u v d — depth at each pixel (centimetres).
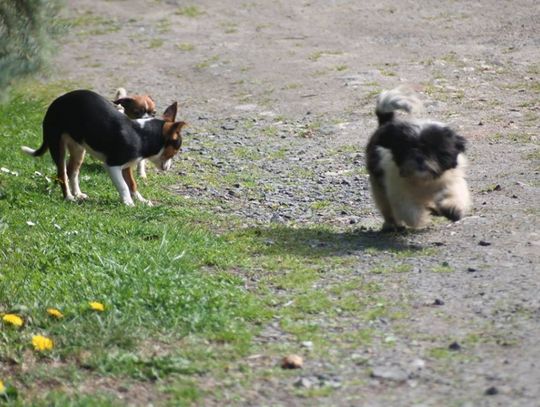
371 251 1128
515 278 987
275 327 909
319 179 1545
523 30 2484
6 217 1277
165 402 773
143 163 1589
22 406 772
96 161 1644
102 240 1167
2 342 907
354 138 1791
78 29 2906
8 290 1008
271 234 1237
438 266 1049
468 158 1568
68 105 1417
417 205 1151
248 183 1541
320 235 1225
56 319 940
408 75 2198
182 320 923
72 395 797
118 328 902
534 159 1541
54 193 1455
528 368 775
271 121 1964
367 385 770
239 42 2662
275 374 803
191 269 1066
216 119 2012
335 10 2880
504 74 2138
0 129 1841
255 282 1044
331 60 2402
